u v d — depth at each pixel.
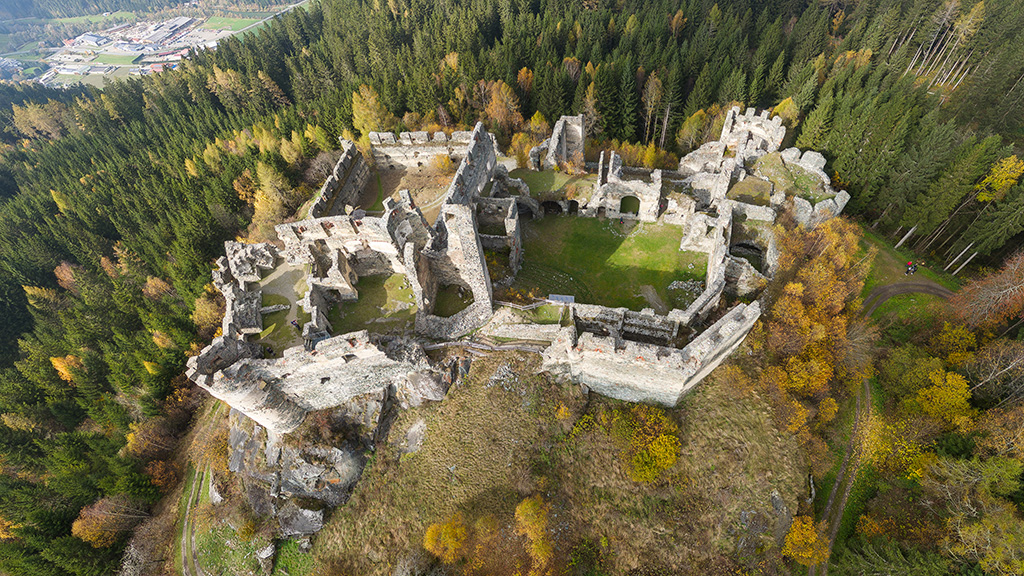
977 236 61.38
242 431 53.00
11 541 62.31
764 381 47.56
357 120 98.50
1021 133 79.50
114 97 165.50
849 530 47.44
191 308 83.50
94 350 90.25
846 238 56.53
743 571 42.47
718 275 49.88
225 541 51.81
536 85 102.56
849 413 52.62
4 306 110.69
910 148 65.75
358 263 56.41
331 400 50.28
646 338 50.28
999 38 91.38
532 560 42.72
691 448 45.84
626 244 61.06
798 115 82.44
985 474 42.53
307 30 173.50
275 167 93.12
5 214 130.62
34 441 72.69
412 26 146.38
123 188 129.25
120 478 59.91
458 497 45.78
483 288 48.56
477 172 58.69
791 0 125.12
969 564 40.91
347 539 47.66
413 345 47.78
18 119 183.50
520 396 48.12
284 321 51.41
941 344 56.06
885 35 104.81
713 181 63.22
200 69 157.62
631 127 98.56
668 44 108.81
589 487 45.44
